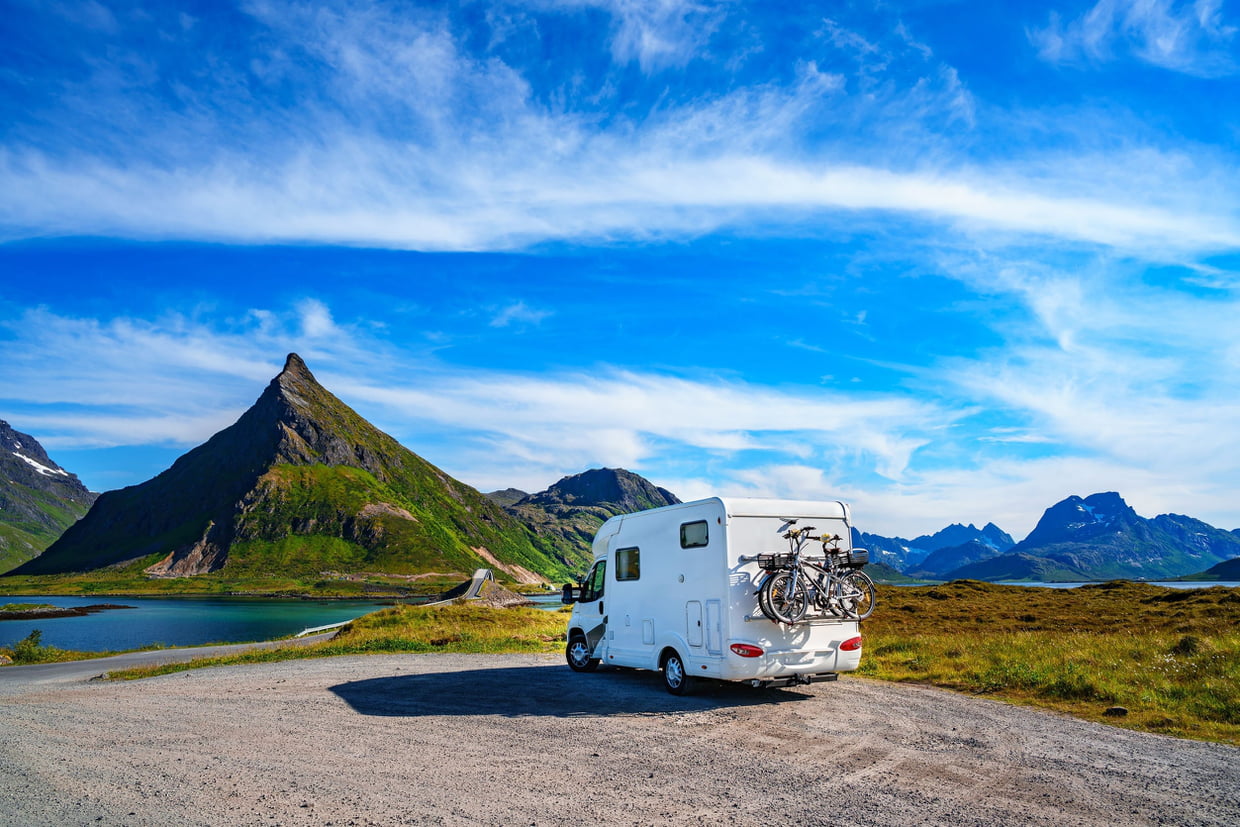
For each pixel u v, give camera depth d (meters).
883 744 9.33
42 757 8.75
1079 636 19.77
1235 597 29.23
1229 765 8.28
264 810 6.68
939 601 36.34
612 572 15.56
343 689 14.13
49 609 110.00
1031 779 7.73
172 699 13.41
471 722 10.80
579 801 6.96
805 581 12.42
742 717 11.19
